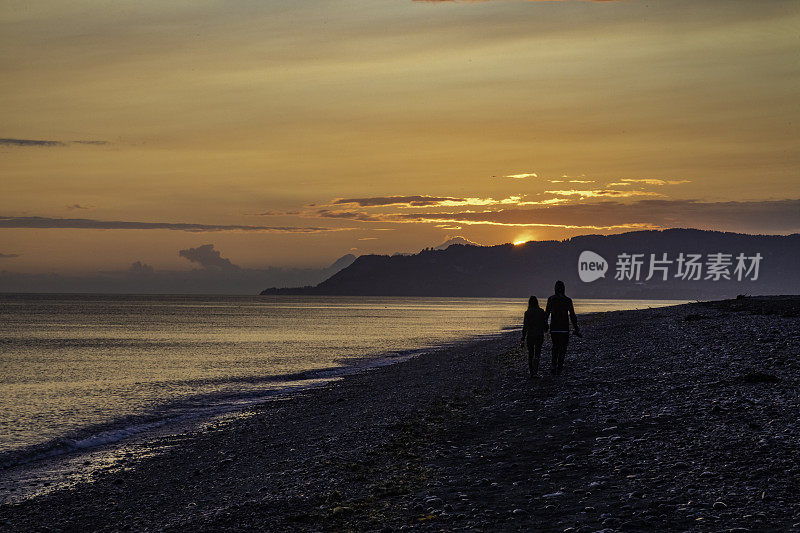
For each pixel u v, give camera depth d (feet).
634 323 152.87
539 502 28.45
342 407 76.74
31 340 241.96
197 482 44.29
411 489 33.14
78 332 299.17
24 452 59.52
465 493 31.19
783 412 41.75
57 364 150.71
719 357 74.28
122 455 57.93
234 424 71.87
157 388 106.73
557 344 72.18
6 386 110.73
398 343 218.38
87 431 70.64
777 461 30.71
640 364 75.97
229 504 35.27
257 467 46.68
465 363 115.24
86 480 48.32
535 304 72.79
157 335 275.59
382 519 28.35
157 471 50.01
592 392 58.80
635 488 29.01
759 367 63.16
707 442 35.96
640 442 37.65
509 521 26.14
